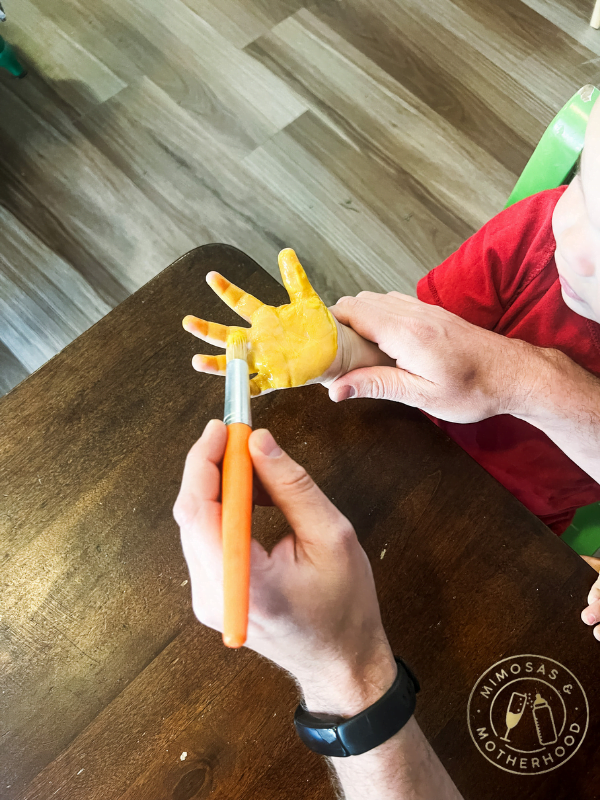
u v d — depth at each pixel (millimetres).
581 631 523
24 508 537
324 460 564
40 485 544
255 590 368
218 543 349
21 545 528
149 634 507
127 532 535
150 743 483
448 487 560
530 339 653
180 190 1352
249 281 612
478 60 1489
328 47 1487
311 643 390
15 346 1232
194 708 491
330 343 515
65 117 1398
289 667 412
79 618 511
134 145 1382
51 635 506
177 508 364
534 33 1522
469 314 664
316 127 1415
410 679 436
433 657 514
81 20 1485
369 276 1312
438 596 529
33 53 1453
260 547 388
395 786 420
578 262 425
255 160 1384
